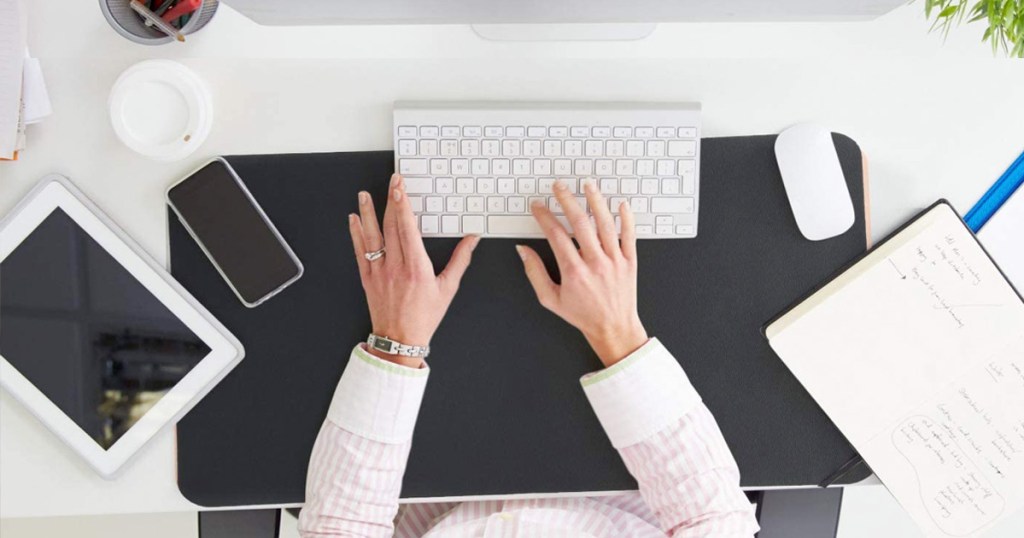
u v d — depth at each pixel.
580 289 0.92
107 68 0.91
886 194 0.97
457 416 0.99
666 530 0.95
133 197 0.94
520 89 0.93
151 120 0.89
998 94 0.95
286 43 0.92
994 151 0.96
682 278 0.97
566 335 0.98
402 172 0.92
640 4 0.82
